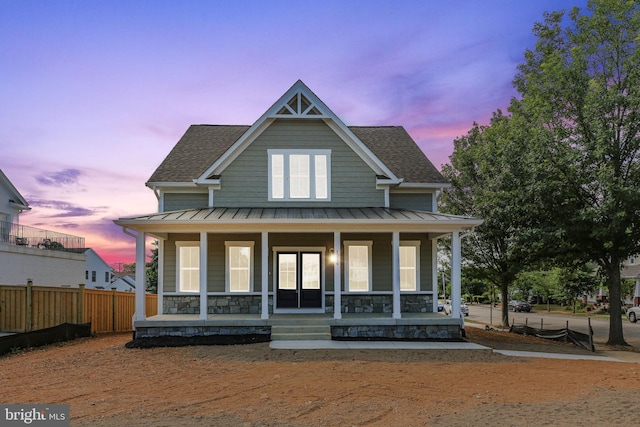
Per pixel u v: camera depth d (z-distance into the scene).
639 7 18.47
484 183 24.73
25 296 16.95
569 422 6.95
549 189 18.02
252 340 13.88
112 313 18.86
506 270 24.53
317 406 7.52
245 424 6.61
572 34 19.75
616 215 16.14
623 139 17.97
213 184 16.88
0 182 27.16
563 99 19.45
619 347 17.52
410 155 19.88
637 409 7.71
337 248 14.84
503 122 25.14
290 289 17.19
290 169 17.27
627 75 18.28
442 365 11.04
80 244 27.89
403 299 17.48
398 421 6.86
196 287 17.14
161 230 14.58
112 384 8.95
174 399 7.88
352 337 14.62
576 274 39.50
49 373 10.06
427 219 14.85
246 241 17.30
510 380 9.72
